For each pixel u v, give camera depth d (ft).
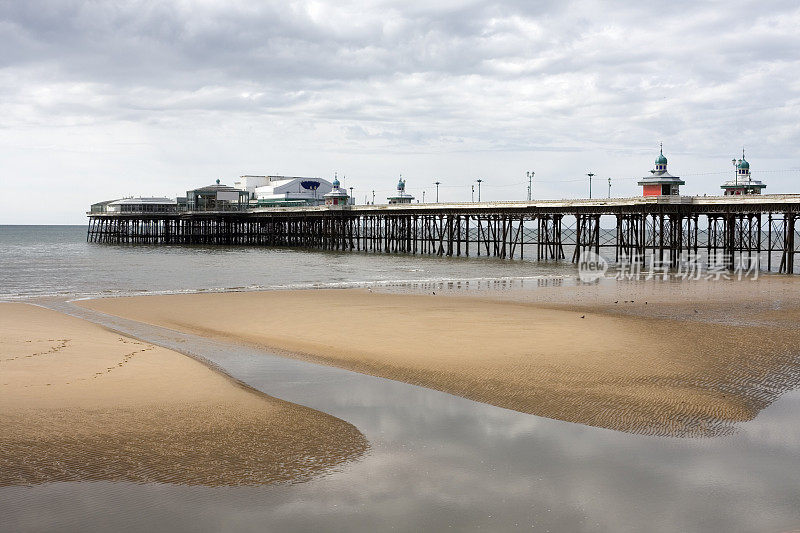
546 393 59.41
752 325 97.66
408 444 46.34
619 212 240.12
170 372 64.64
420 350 78.02
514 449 45.57
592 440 47.57
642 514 36.35
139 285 167.94
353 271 216.54
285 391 60.80
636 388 60.85
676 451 45.50
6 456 42.37
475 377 65.10
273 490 38.65
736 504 37.60
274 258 289.33
